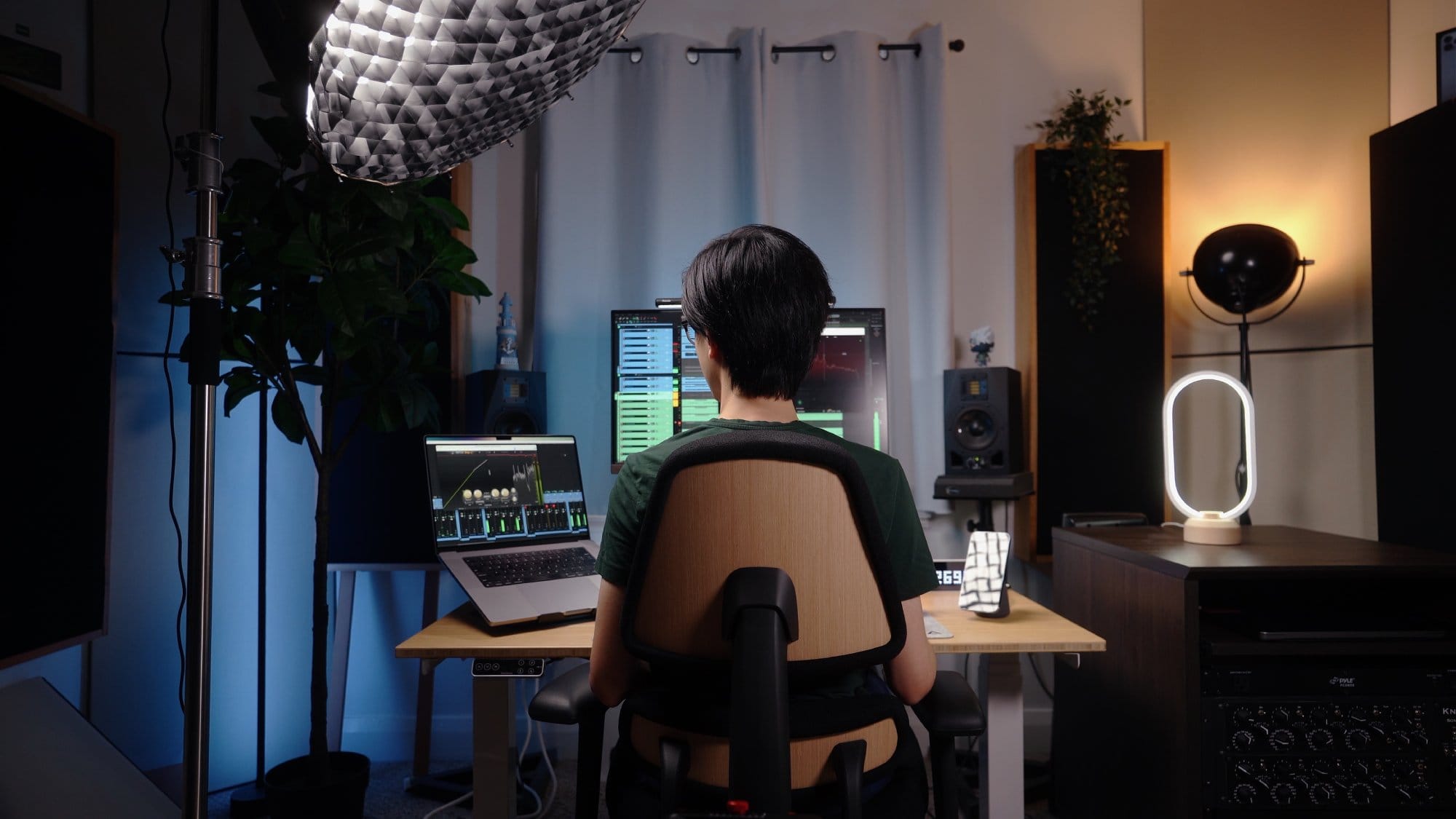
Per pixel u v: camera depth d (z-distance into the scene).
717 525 0.91
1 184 1.76
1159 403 2.54
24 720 1.83
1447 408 2.13
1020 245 2.66
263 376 2.03
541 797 2.32
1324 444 2.54
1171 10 2.68
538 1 0.63
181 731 2.27
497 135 0.79
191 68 2.31
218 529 2.34
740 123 2.62
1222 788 1.61
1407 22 2.51
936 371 2.59
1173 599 1.66
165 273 2.27
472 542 1.73
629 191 2.64
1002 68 2.71
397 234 1.92
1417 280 2.22
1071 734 2.15
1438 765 1.59
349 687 2.65
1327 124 2.57
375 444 2.41
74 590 1.93
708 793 0.95
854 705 0.96
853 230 2.58
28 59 2.02
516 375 2.33
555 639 1.46
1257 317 2.61
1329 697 1.61
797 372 1.03
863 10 2.71
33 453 1.83
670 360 2.29
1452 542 2.11
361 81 0.66
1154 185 2.55
